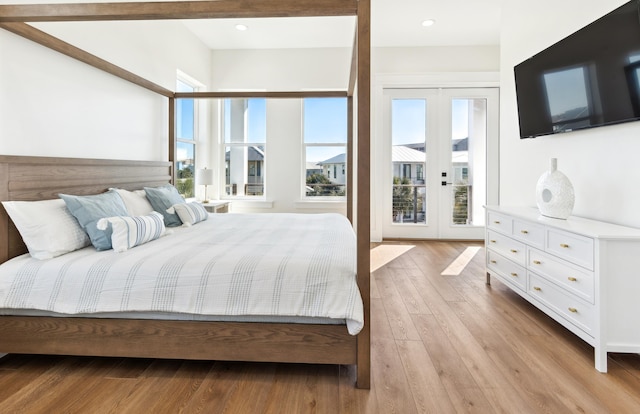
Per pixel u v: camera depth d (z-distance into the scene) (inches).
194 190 189.5
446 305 104.0
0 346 68.4
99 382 65.6
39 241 71.6
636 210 81.6
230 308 64.5
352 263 69.5
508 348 78.0
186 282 65.5
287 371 69.5
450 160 200.5
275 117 198.7
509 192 136.4
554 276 84.7
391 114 201.0
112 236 76.5
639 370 69.2
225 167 203.9
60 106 91.0
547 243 87.5
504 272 111.6
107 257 71.1
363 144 64.2
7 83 76.6
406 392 62.3
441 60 193.9
